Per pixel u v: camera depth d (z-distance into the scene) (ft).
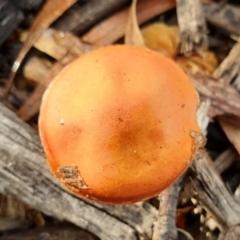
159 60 0.72
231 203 0.78
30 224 0.82
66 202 0.80
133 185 0.68
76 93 0.69
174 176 0.70
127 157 0.68
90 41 0.83
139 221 0.79
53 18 0.82
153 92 0.69
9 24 0.82
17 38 0.83
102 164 0.68
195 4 0.83
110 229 0.79
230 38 0.85
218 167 0.83
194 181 0.79
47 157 0.72
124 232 0.79
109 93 0.68
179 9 0.83
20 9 0.82
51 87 0.72
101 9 0.83
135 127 0.68
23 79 0.83
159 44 0.84
